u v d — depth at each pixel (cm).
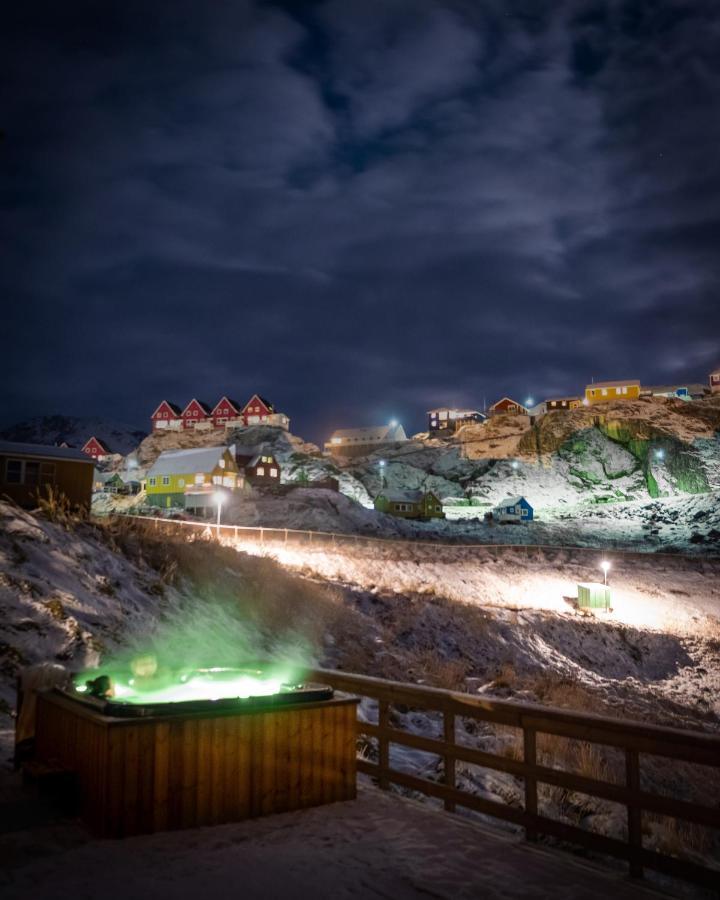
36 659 1174
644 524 7281
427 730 1177
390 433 14212
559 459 11125
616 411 11775
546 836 739
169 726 538
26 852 484
